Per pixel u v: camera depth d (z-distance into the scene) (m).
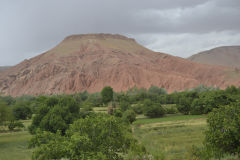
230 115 15.95
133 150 23.22
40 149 13.90
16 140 38.34
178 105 65.75
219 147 16.05
